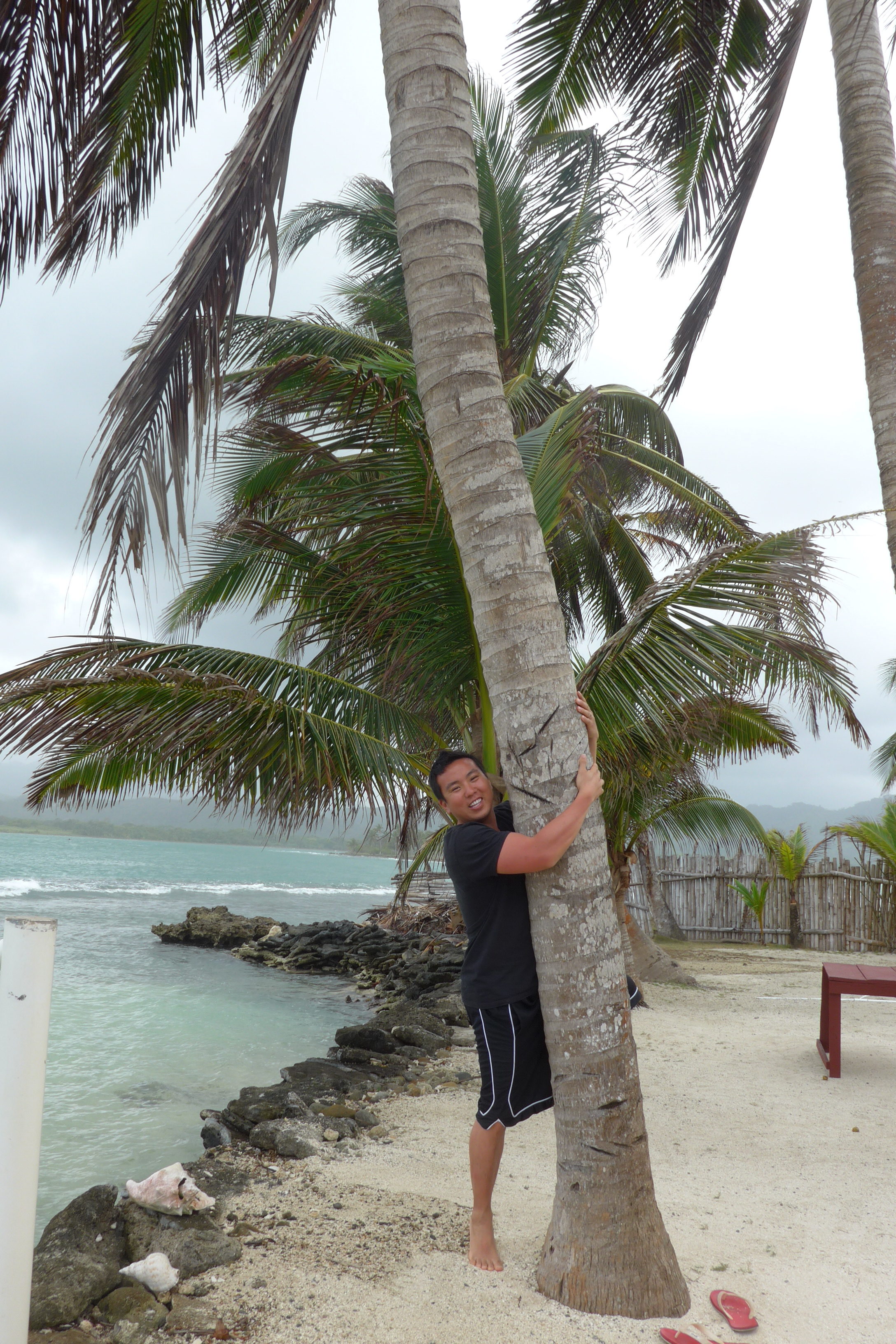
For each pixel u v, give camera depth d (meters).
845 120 6.41
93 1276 2.41
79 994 8.86
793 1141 4.16
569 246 8.21
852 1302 2.50
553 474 5.28
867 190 6.18
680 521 9.00
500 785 3.30
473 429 2.72
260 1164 3.68
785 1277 2.65
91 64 4.10
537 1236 2.90
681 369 8.30
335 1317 2.30
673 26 6.84
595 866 2.55
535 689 2.60
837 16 6.49
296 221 10.29
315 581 5.98
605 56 7.12
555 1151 3.96
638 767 6.82
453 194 2.88
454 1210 3.13
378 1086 5.26
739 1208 3.26
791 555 4.28
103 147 4.25
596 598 10.55
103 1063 6.04
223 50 4.36
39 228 4.34
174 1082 5.61
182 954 13.18
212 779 4.95
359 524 5.04
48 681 4.07
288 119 3.40
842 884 14.24
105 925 16.34
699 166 7.70
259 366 7.16
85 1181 3.80
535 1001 2.63
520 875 2.70
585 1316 2.33
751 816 10.88
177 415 3.44
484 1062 2.66
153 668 4.88
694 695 4.95
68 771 4.79
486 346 2.81
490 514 2.68
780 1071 5.63
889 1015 7.90
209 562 7.25
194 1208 2.96
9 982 1.94
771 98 7.09
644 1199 2.45
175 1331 2.23
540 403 7.52
